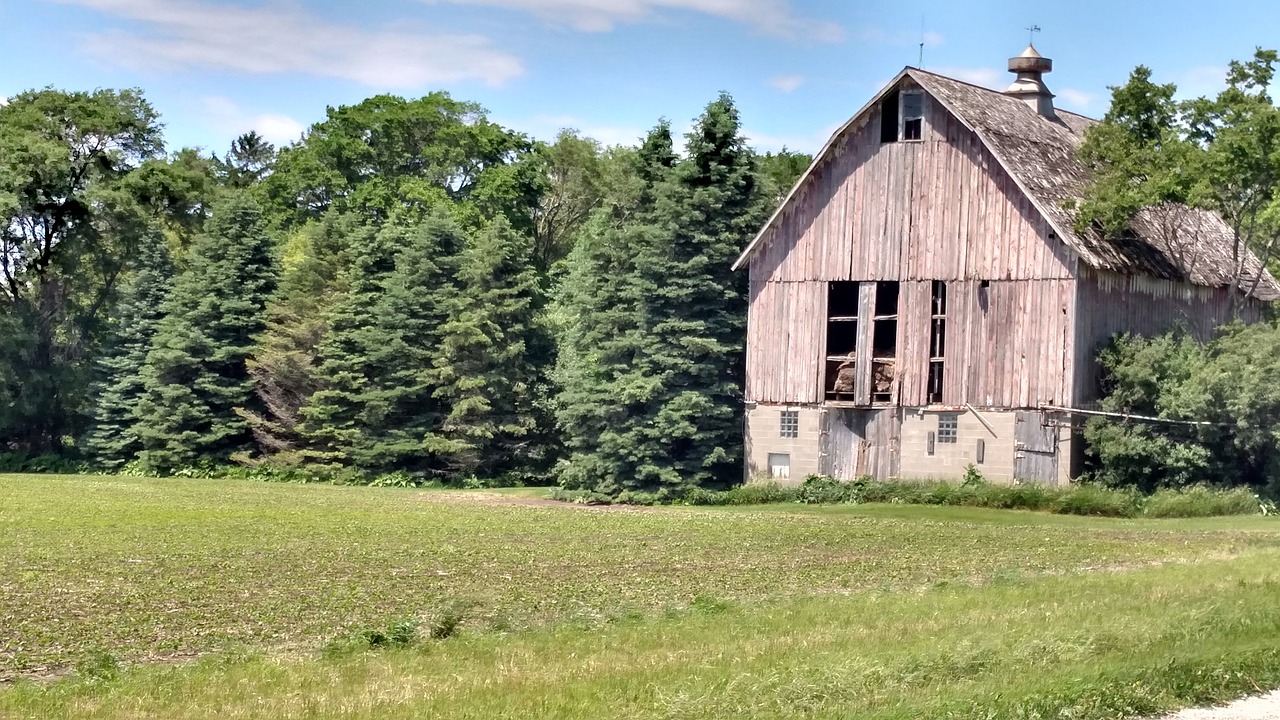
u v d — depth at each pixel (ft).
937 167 191.01
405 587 98.48
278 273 282.36
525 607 88.58
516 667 63.10
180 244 325.42
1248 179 184.03
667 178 219.41
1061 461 180.24
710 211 215.51
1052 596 82.89
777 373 202.08
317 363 265.75
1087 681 54.03
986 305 186.70
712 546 129.59
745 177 217.97
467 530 149.48
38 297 295.07
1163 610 74.02
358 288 263.70
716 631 72.90
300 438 265.34
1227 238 228.84
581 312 223.51
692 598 92.53
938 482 187.11
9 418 282.36
